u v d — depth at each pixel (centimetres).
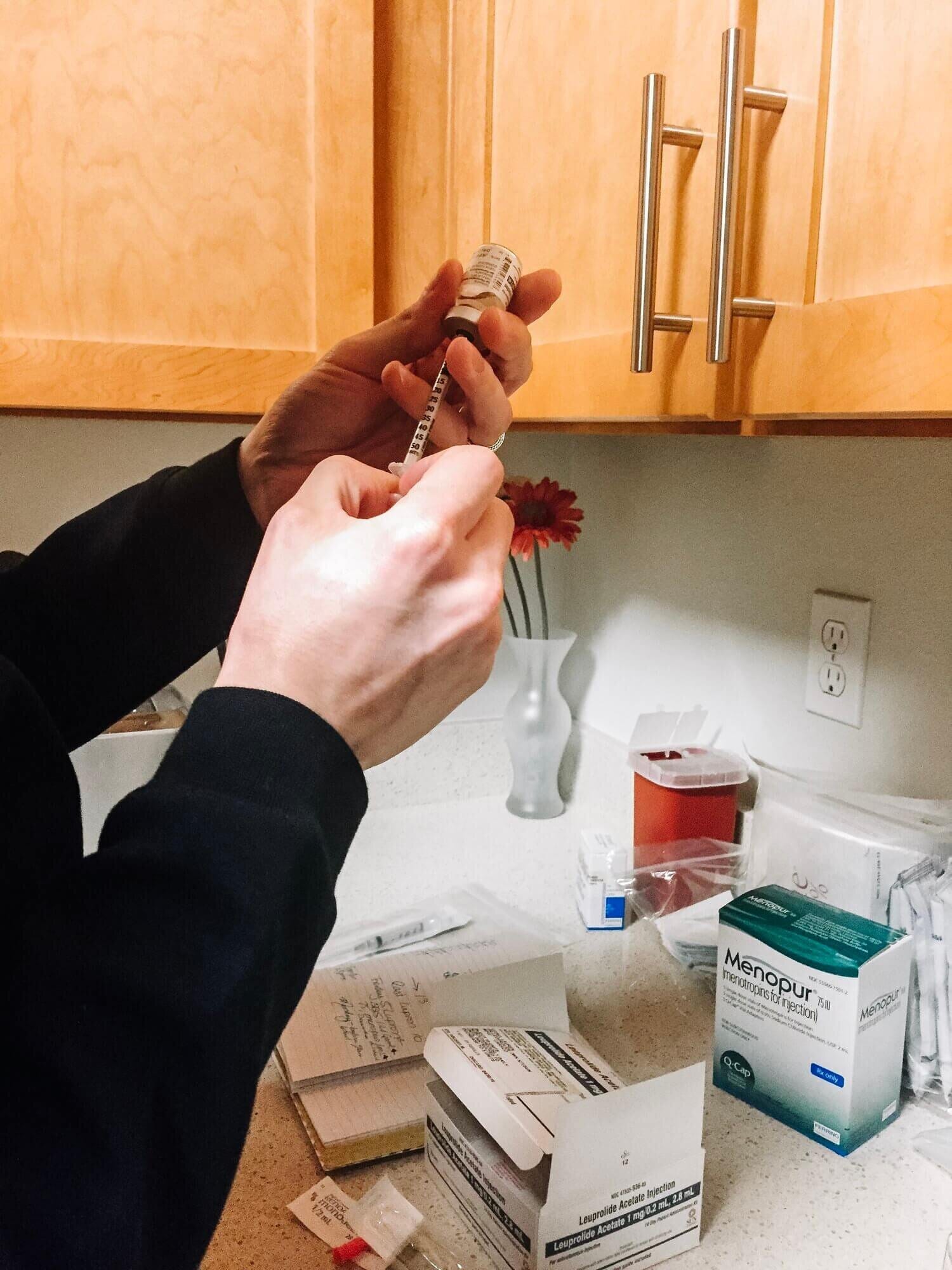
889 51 50
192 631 69
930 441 85
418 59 92
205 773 36
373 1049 77
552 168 81
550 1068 65
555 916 106
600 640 138
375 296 95
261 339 88
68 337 83
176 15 80
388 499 47
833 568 97
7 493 118
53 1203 30
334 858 37
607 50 72
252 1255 61
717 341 57
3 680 41
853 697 95
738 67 54
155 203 83
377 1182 67
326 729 38
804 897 78
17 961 33
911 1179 68
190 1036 32
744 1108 75
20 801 40
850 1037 68
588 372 77
